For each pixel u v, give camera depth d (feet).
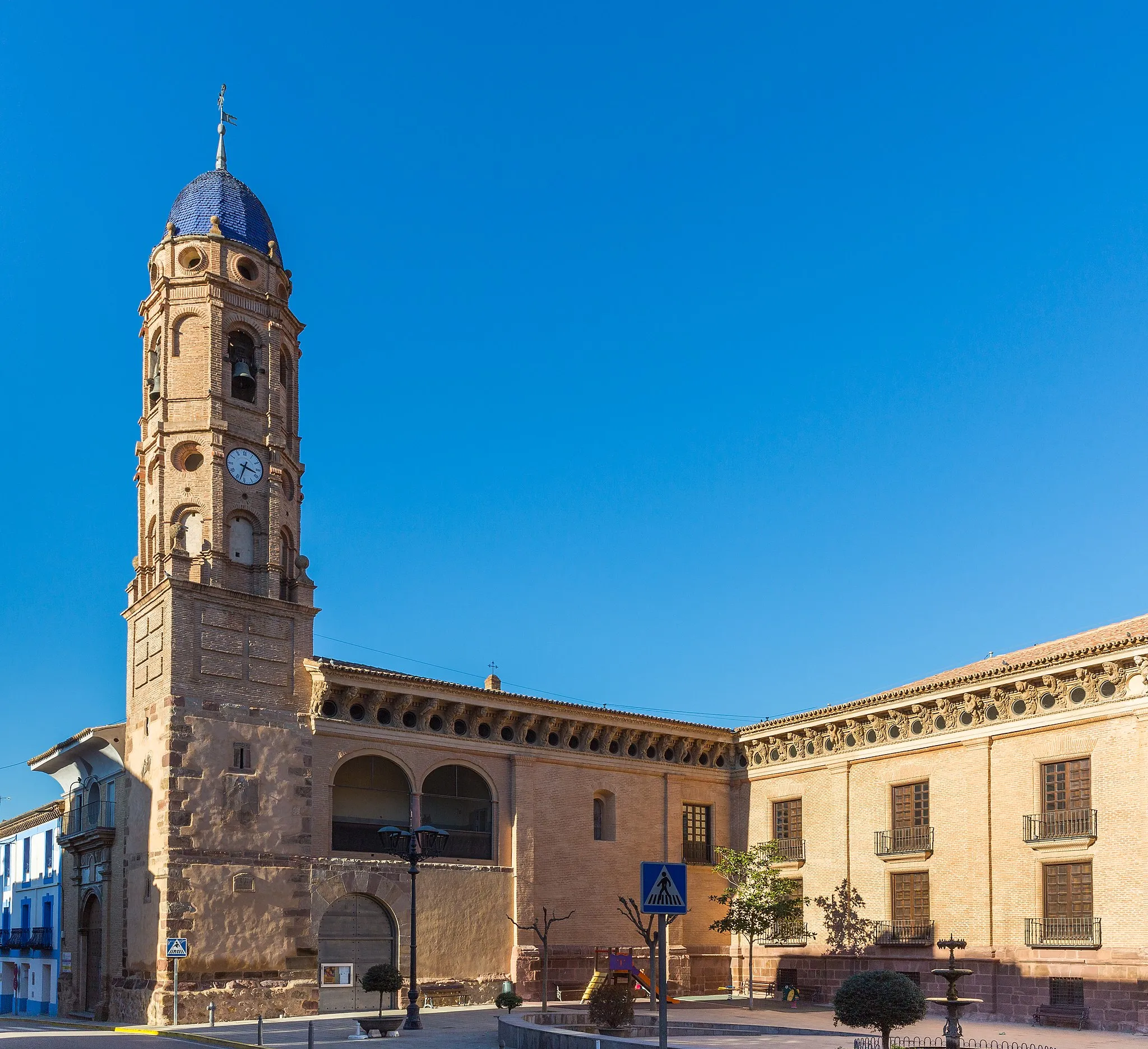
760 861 149.79
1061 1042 98.02
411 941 103.96
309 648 135.64
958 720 137.28
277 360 145.18
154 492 138.62
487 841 145.18
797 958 152.05
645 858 158.51
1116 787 119.14
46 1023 130.72
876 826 145.48
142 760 128.26
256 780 126.93
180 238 142.92
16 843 187.01
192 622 126.93
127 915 127.44
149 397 142.72
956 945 81.10
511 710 147.95
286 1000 123.03
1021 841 127.65
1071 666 123.34
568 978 145.69
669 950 156.25
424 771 140.77
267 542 137.28
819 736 156.56
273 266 147.33
